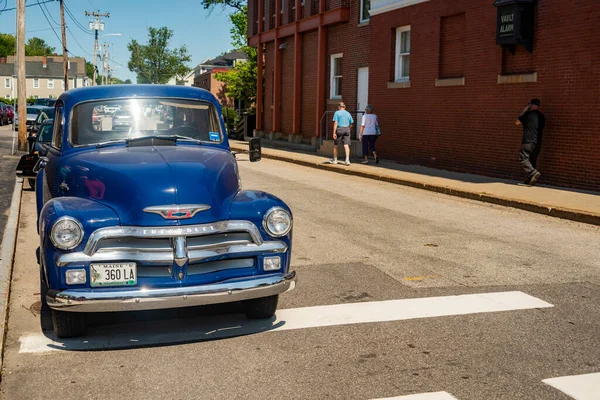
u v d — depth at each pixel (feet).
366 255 27.25
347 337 17.57
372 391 14.12
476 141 54.49
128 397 13.92
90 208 16.52
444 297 21.25
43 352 16.55
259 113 111.34
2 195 42.86
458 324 18.58
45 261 16.25
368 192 47.67
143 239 16.44
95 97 21.07
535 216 37.68
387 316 19.31
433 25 59.16
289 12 95.86
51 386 14.49
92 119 20.77
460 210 39.65
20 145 79.30
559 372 15.15
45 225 16.21
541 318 19.12
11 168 59.31
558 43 45.78
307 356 16.20
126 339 17.49
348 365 15.61
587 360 15.89
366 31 74.69
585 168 44.11
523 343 17.07
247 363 15.76
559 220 36.40
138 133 21.02
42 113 57.16
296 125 94.07
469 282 23.12
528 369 15.31
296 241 29.94
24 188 47.60
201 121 21.94
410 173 56.39
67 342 17.25
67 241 15.89
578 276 24.00
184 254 16.33
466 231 32.86
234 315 19.49
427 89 60.54
